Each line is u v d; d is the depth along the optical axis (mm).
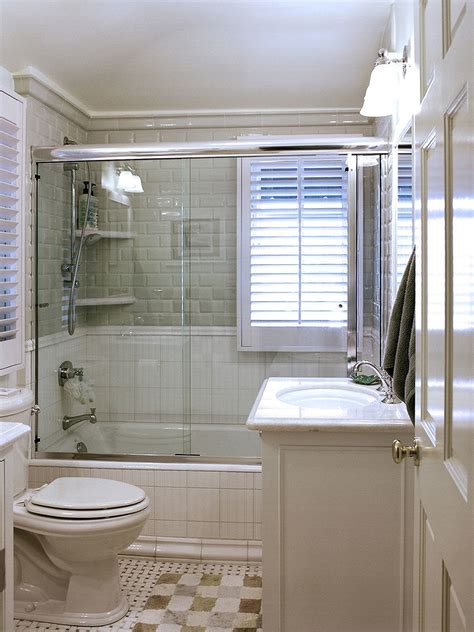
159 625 2514
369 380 2879
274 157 3361
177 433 3398
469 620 897
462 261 940
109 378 3453
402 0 2559
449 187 1062
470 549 886
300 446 2174
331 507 2172
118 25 2965
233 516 3154
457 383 991
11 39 3088
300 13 2873
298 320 3373
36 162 3467
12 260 3166
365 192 3299
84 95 3900
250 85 3748
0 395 2869
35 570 2686
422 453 1379
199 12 2840
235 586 2857
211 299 3428
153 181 3449
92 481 2783
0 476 1854
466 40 906
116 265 3471
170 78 3633
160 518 3205
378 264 3287
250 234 3404
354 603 2176
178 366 3430
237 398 3395
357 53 3301
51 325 3498
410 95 2441
